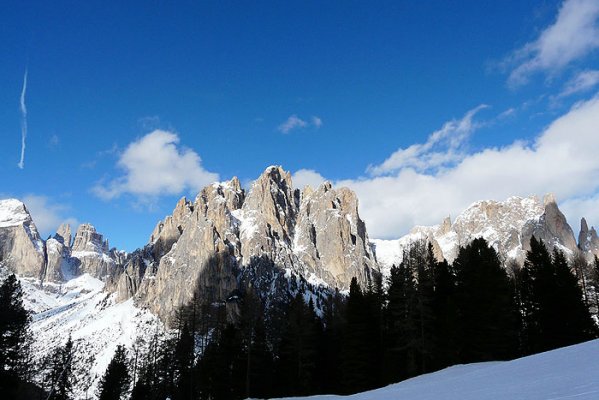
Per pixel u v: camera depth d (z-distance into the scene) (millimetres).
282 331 79875
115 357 97188
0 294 48000
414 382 36906
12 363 48875
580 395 11703
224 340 69938
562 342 50656
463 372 36188
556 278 53531
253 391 69125
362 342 57719
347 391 57125
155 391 85938
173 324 82125
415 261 56500
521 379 18609
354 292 60375
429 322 53125
